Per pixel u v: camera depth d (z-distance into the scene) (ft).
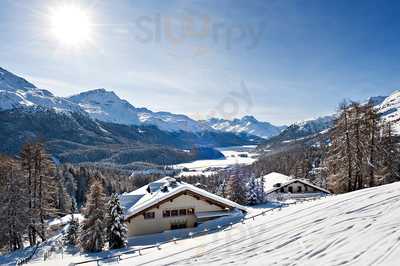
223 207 100.32
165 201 94.43
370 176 112.88
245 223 73.31
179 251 54.75
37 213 110.52
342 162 115.75
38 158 112.27
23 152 110.52
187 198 97.35
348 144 112.47
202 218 95.04
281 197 165.58
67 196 209.05
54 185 119.75
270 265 34.09
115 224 77.71
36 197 111.55
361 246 32.94
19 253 98.84
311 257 33.63
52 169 116.78
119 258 59.47
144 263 50.08
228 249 46.91
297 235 44.93
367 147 110.42
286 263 33.53
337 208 56.13
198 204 98.32
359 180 112.57
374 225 39.45
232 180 151.64
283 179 195.93
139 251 62.08
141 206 91.66
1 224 102.63
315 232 43.78
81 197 282.36
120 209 80.23
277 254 37.86
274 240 45.44
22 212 105.19
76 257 70.69
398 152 120.88
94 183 85.40
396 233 33.99
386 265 26.48
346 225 42.91
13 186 106.01
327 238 39.17
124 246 78.07
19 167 110.42
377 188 68.69
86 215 82.02
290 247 39.63
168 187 103.30
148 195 106.63
